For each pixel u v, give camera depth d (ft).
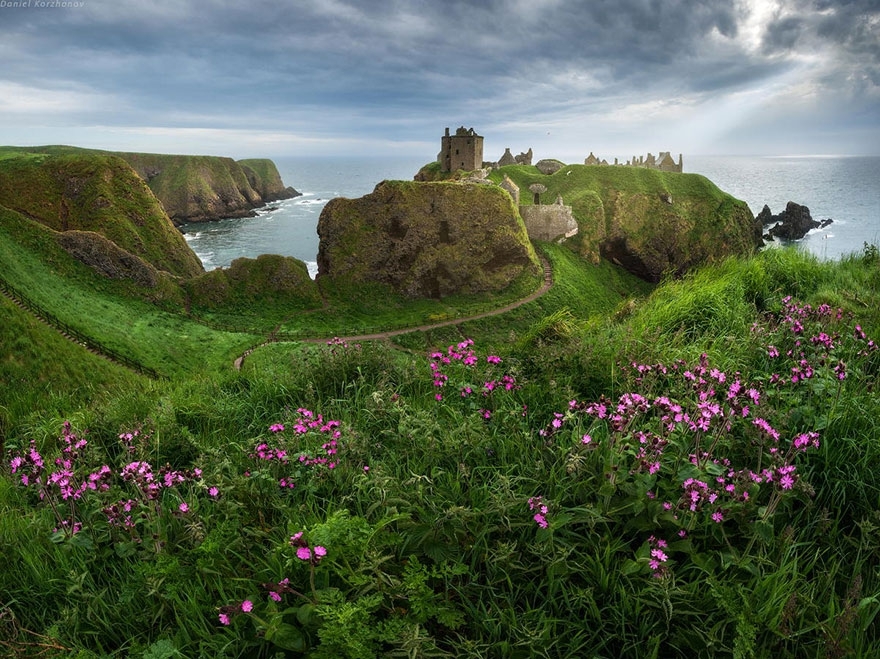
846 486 13.85
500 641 10.72
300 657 10.82
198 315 354.13
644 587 11.45
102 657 10.85
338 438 16.89
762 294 30.53
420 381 23.04
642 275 481.05
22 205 483.51
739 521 12.51
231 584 12.09
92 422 23.95
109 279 342.03
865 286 31.37
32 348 184.34
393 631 10.21
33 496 18.43
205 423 23.07
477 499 14.05
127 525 13.89
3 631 12.18
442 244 396.57
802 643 10.40
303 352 28.04
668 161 618.03
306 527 12.34
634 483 13.01
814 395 17.39
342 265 397.60
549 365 21.74
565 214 453.17
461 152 508.12
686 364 19.39
